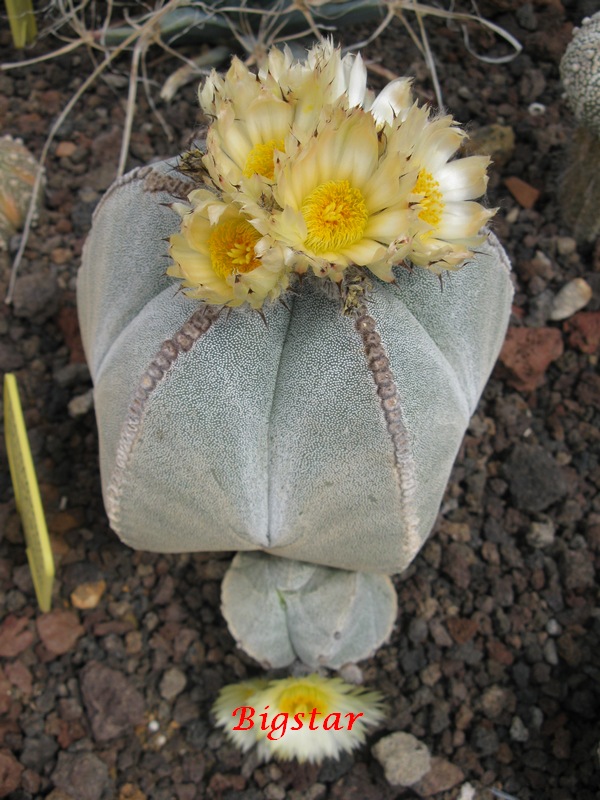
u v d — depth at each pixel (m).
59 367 0.39
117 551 0.35
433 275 0.25
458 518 0.36
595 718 0.32
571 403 0.38
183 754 0.32
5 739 0.32
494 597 0.35
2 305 0.40
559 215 0.42
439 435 0.25
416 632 0.34
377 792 0.31
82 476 0.37
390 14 0.40
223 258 0.22
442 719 0.32
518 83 0.46
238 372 0.24
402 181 0.20
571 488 0.37
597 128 0.35
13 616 0.34
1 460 0.37
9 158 0.41
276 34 0.43
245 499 0.25
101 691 0.32
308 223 0.21
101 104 0.46
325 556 0.28
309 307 0.24
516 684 0.33
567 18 0.48
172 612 0.34
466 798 0.31
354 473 0.24
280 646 0.31
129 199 0.27
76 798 0.31
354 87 0.23
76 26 0.42
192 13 0.41
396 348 0.23
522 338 0.39
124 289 0.26
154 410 0.24
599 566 0.35
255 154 0.22
